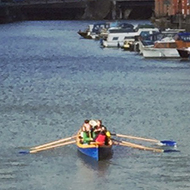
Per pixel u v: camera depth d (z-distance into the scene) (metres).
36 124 85.56
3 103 100.56
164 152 72.31
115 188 62.66
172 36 167.50
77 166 68.06
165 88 112.88
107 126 84.19
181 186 63.09
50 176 65.62
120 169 67.19
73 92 109.88
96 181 64.38
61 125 84.81
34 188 62.84
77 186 63.25
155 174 65.88
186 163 68.81
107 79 125.31
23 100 103.00
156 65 145.62
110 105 97.69
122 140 78.12
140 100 101.62
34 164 68.75
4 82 123.31
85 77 128.75
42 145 73.19
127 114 91.19
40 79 127.06
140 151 72.44
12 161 69.69
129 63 150.38
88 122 71.56
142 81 121.56
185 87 114.00
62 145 72.62
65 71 139.12
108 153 70.25
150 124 84.94
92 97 104.81
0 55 180.88
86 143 70.81
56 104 99.06
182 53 154.38
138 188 62.72
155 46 157.75
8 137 78.94
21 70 143.12
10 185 63.47
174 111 92.94
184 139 77.50
